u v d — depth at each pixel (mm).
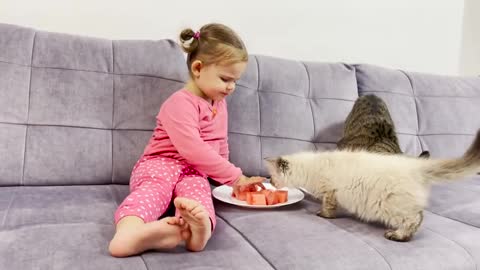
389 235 1004
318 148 1675
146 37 1821
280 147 1610
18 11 1635
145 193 1037
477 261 964
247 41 2010
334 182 1135
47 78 1346
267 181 1483
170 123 1251
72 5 1701
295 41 2111
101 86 1403
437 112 1896
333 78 1786
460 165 1015
